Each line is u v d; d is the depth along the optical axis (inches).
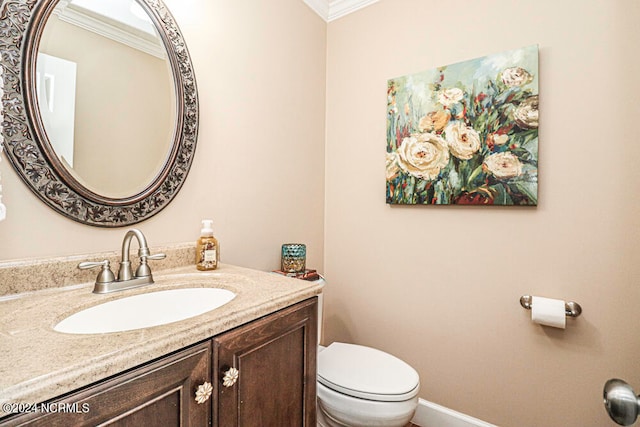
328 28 79.4
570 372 50.7
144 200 42.7
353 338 74.9
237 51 56.1
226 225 54.6
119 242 40.7
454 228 61.4
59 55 35.4
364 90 73.3
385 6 70.6
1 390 16.3
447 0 62.2
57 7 35.4
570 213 50.5
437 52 63.2
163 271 43.8
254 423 31.1
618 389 18.9
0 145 26.9
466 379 60.1
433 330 63.8
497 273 56.9
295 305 36.1
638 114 45.6
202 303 39.2
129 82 41.5
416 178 64.3
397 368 51.8
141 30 42.8
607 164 47.7
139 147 42.5
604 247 48.0
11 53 31.8
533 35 53.4
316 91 76.1
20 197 32.7
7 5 31.6
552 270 52.0
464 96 58.8
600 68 48.1
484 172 56.7
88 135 37.7
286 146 67.3
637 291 45.8
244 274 43.0
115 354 20.8
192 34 48.9
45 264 33.6
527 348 54.2
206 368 26.4
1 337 23.0
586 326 49.4
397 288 68.5
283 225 66.8
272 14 63.5
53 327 26.1
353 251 75.1
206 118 50.9
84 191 36.9
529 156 52.6
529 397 54.1
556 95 51.4
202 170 50.4
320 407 51.8
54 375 18.1
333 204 78.7
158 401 23.3
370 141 72.3
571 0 50.4
